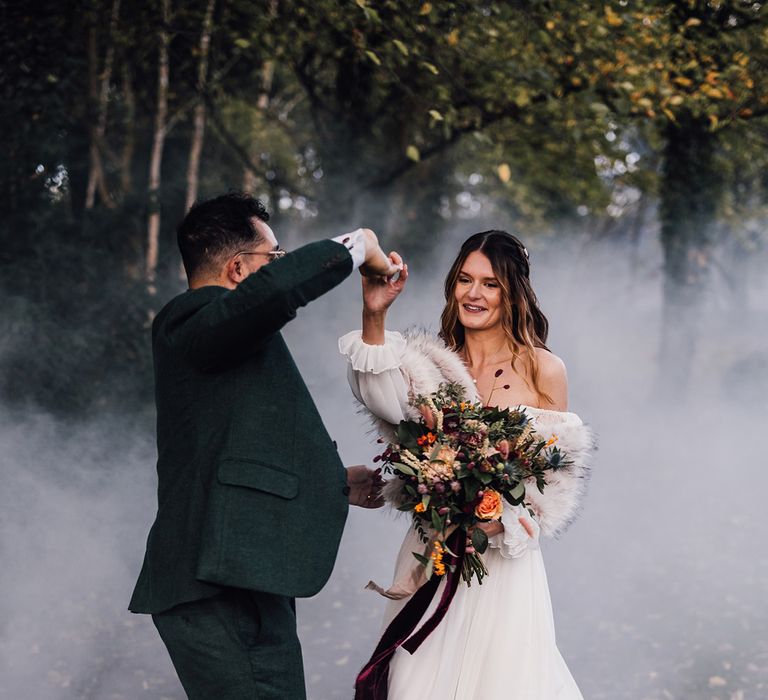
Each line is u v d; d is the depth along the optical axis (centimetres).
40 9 855
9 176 852
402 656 278
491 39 746
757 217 1622
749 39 766
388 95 1027
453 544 270
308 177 1378
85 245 888
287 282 224
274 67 1246
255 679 237
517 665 270
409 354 271
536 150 1073
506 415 265
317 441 246
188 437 239
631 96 687
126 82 1086
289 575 231
